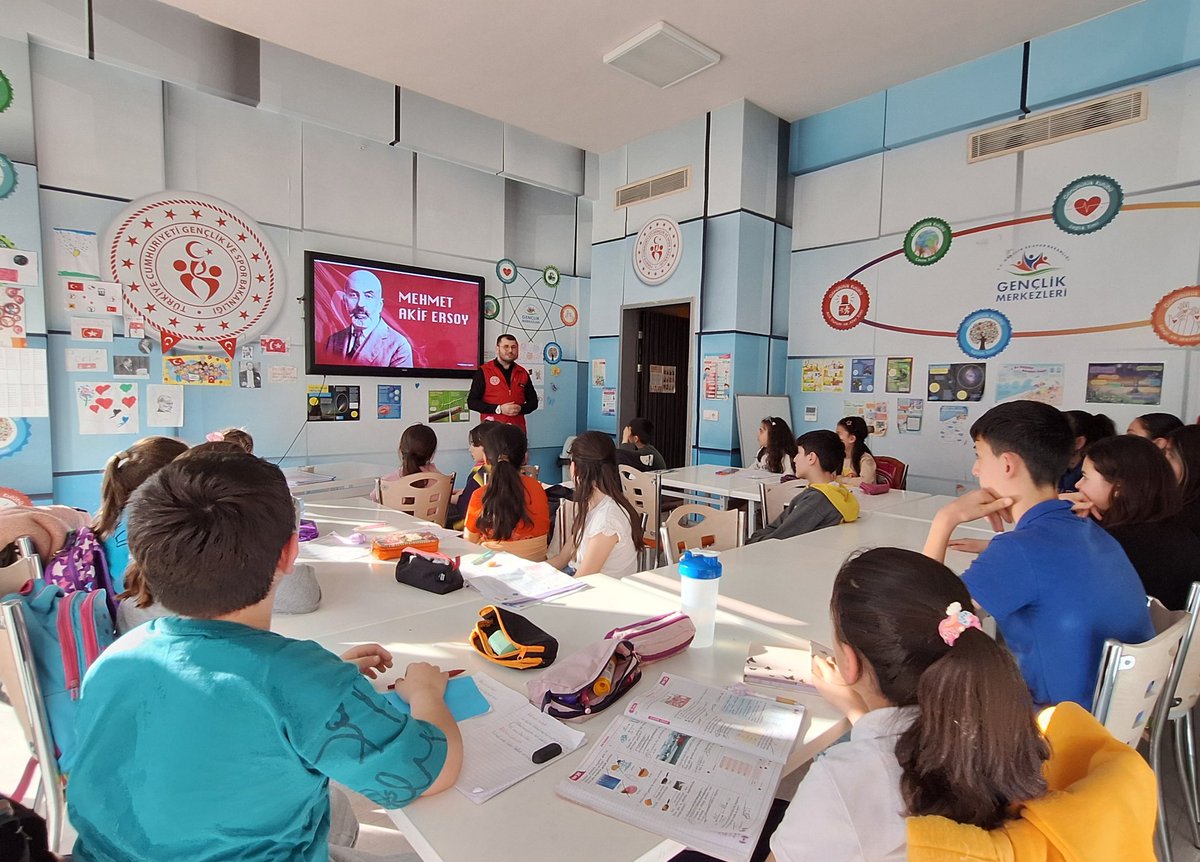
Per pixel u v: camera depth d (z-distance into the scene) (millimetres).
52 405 3500
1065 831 626
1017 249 4160
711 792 908
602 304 6141
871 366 4918
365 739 773
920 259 4613
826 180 5148
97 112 3561
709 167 5129
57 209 3463
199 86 3836
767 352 5281
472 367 5379
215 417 4090
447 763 906
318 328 4477
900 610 815
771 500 3414
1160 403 3654
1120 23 3682
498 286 5578
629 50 4059
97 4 3453
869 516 2945
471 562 2045
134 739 729
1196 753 2262
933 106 4453
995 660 716
